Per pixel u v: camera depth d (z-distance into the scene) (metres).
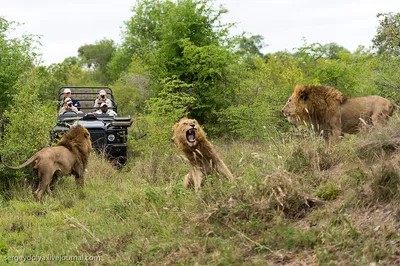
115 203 8.74
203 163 8.46
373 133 7.55
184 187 8.67
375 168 6.47
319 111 9.98
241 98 17.89
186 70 18.53
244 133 15.66
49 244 7.54
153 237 6.86
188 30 18.81
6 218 8.80
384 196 6.06
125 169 12.70
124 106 23.59
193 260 5.82
